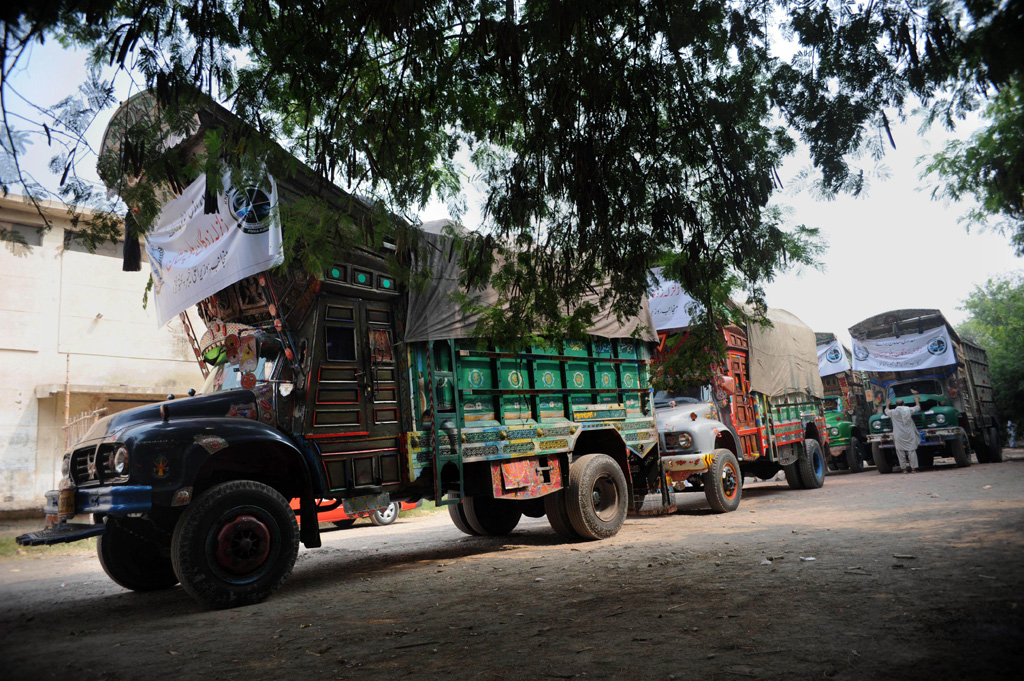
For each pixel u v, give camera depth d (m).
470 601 5.14
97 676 3.63
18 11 3.09
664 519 10.38
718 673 3.05
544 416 8.52
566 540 8.73
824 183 4.97
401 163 4.82
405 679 3.29
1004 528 6.71
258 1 3.99
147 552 6.69
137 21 3.75
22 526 13.75
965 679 2.77
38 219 14.91
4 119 3.58
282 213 5.39
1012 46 3.78
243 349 6.82
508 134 5.17
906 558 5.51
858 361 20.28
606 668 3.24
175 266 6.41
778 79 4.74
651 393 10.28
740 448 11.61
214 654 4.02
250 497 5.62
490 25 4.05
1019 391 25.38
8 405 14.78
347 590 5.99
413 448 7.03
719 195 5.43
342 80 4.44
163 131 4.45
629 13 4.52
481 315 7.45
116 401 16.50
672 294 10.89
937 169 4.93
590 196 5.13
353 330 6.83
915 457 17.58
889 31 4.23
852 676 2.89
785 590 4.68
